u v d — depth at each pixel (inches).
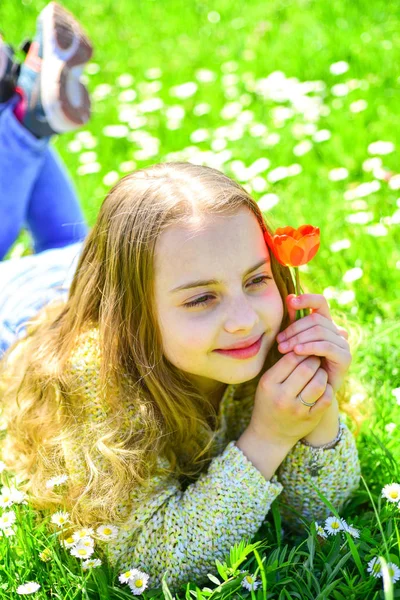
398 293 102.0
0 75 97.4
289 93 156.3
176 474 71.4
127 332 67.8
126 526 66.9
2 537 70.3
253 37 189.5
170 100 170.4
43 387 73.2
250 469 66.6
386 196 122.4
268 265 64.9
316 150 140.4
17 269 94.8
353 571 65.3
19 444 76.9
